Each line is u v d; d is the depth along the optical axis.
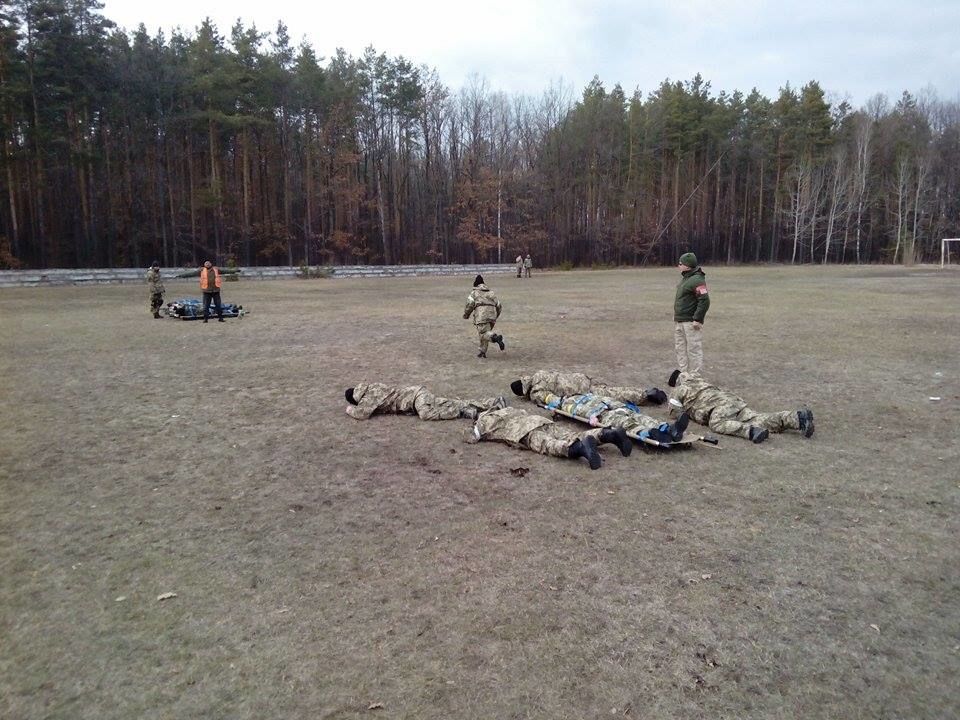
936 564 3.97
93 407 8.06
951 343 13.20
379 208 57.75
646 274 51.97
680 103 69.38
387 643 3.16
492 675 2.91
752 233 76.50
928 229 74.31
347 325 16.75
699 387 7.28
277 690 2.82
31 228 42.78
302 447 6.38
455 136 63.50
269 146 53.12
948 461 5.95
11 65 36.62
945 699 2.76
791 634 3.24
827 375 9.91
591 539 4.30
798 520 4.62
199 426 7.18
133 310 20.86
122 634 3.25
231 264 45.44
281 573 3.87
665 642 3.16
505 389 8.88
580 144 66.25
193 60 45.75
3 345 13.26
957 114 81.88
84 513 4.78
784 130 72.75
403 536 4.36
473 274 51.88
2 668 2.97
